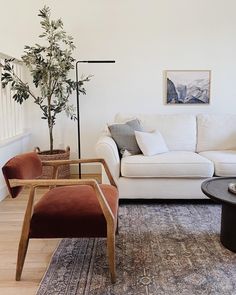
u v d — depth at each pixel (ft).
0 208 9.70
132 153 10.30
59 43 12.85
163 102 13.46
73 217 5.70
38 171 6.49
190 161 9.45
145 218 8.81
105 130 11.72
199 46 13.08
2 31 12.94
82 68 13.25
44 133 13.66
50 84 11.62
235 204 6.22
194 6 12.81
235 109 13.52
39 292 5.56
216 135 11.40
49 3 12.76
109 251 5.69
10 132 11.73
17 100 11.42
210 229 8.04
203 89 13.35
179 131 11.37
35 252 7.02
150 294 5.41
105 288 5.61
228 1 12.75
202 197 9.75
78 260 6.64
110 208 5.81
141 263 6.43
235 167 9.45
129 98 13.46
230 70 13.24
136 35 13.01
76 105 13.46
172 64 13.20
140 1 12.80
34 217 5.74
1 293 5.56
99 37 13.02
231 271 6.10
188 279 5.84
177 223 8.44
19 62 12.38
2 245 7.33
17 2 12.74
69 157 12.86
